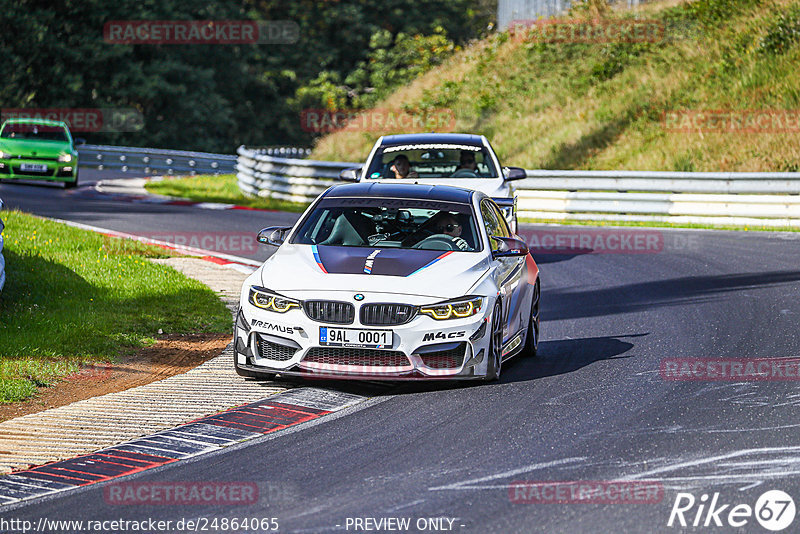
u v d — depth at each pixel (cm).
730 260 5791
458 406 2808
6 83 15812
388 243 3250
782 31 10862
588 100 11406
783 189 7388
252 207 8762
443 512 1986
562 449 2394
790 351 3478
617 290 4941
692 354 3475
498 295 3052
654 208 7819
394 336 2873
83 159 13588
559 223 7900
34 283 4428
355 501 2055
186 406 2812
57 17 16862
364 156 12044
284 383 3077
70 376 3152
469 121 12075
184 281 4819
